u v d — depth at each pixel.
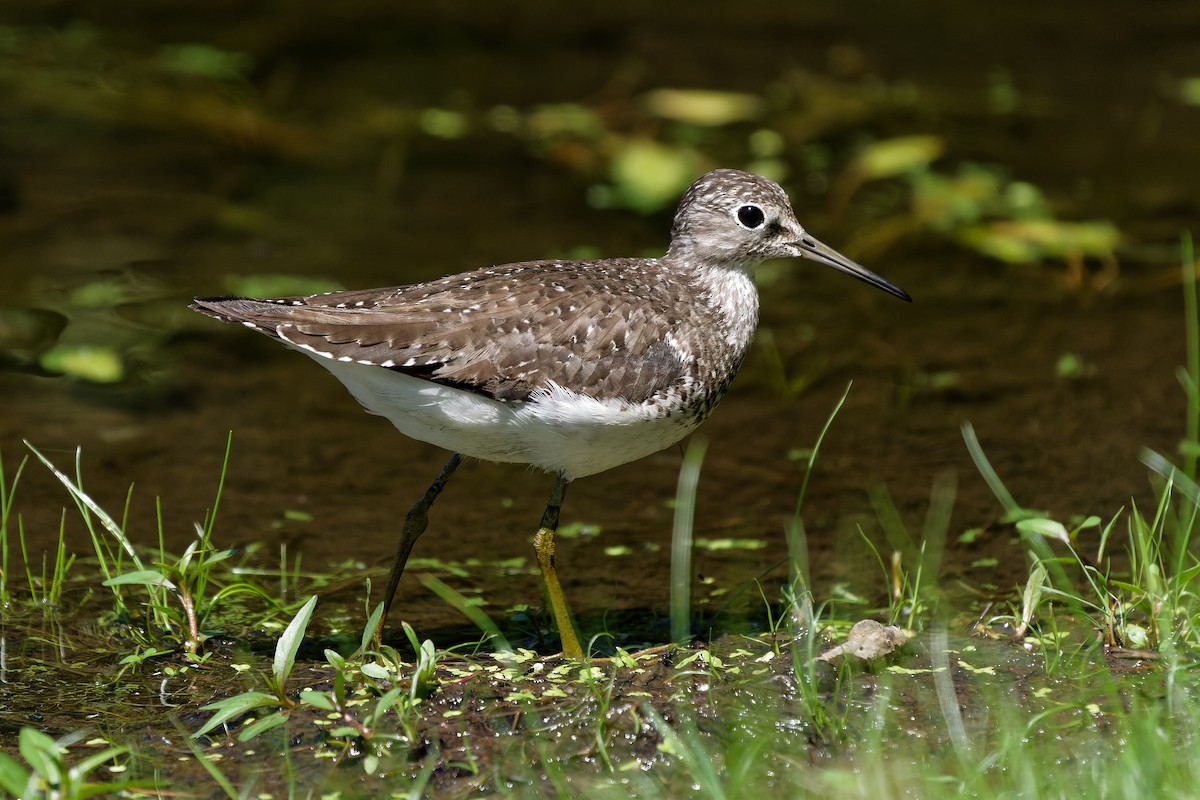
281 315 9.09
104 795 7.72
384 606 9.80
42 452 12.46
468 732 8.41
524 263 10.00
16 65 20.30
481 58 21.52
